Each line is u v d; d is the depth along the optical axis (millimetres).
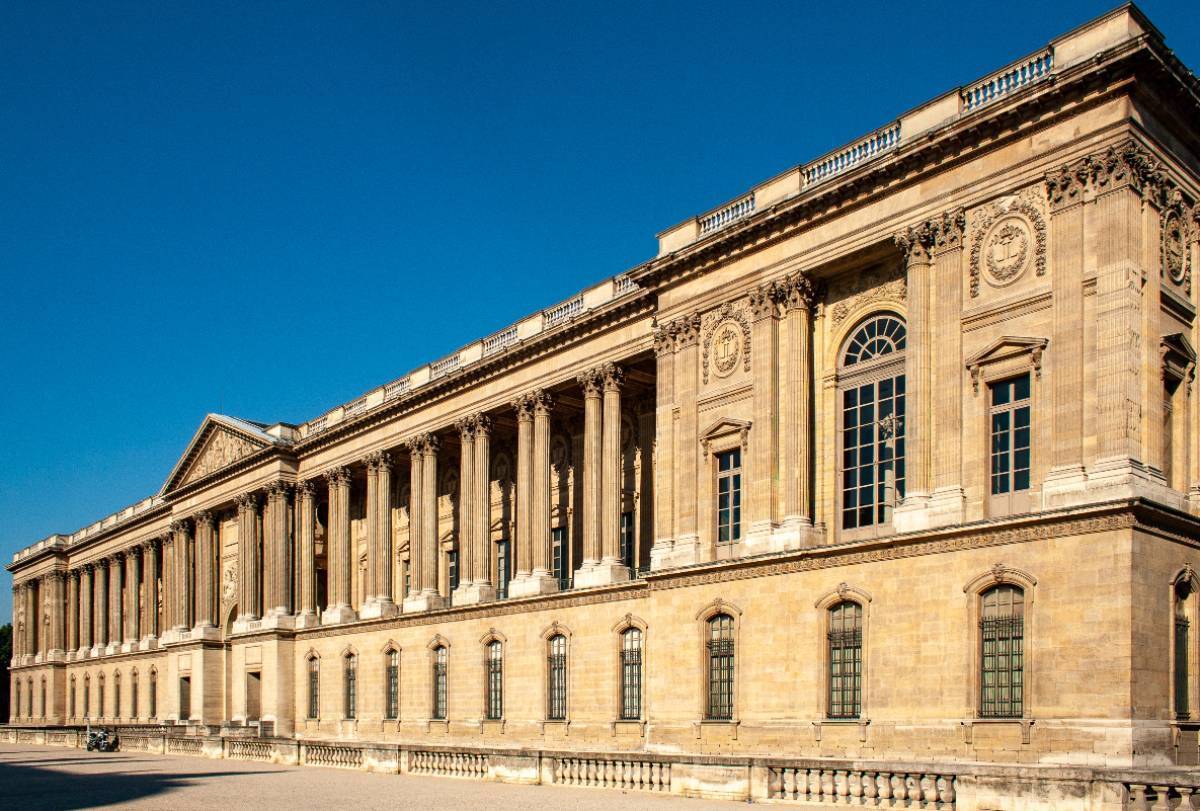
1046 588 34344
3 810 34875
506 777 43281
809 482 43906
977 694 35812
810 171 45469
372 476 74188
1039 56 37875
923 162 40188
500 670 60594
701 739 44750
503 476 68312
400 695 68188
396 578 76375
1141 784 25500
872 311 43188
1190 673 34562
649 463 58031
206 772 53219
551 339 59469
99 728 89625
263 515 86875
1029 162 37250
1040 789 26953
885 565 39062
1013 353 36938
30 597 137625
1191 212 38094
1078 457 34562
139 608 111688
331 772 51812
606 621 53500
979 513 37281
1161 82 35312
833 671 40656
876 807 30531
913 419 39375
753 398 45500
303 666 78688
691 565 46531
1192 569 35000
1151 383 34625
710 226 49531
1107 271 34594
